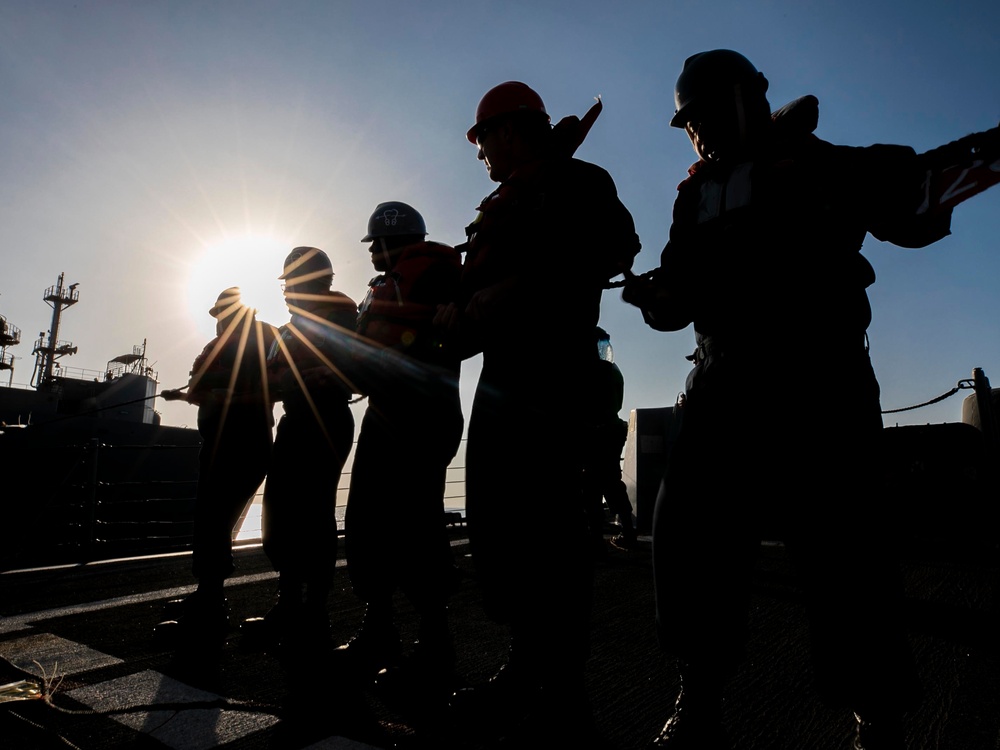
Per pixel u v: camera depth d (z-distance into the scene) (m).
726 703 2.42
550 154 2.06
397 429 2.70
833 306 1.54
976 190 1.34
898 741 1.48
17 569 6.11
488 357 2.03
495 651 3.14
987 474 6.16
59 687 2.67
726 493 1.58
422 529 2.64
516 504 1.90
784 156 1.60
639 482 8.60
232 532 3.58
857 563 1.47
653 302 1.82
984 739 2.06
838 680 1.48
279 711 2.39
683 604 1.63
